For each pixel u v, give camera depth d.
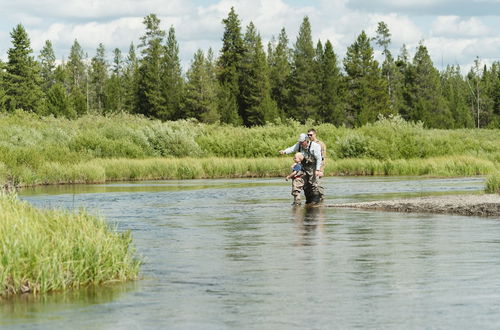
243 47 122.69
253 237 11.19
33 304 6.41
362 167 39.50
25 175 30.78
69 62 160.75
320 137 52.19
